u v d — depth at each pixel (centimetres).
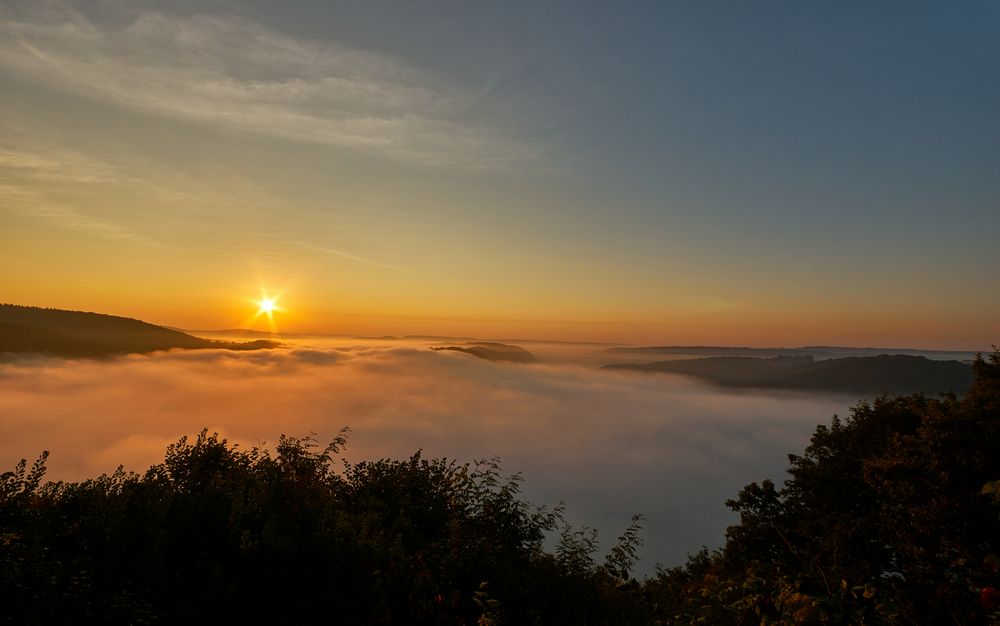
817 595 368
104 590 597
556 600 793
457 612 700
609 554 936
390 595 682
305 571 679
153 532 664
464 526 897
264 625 625
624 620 822
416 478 1031
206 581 639
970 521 1350
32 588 567
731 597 429
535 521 967
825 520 2028
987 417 1673
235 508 749
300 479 923
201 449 962
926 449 1572
